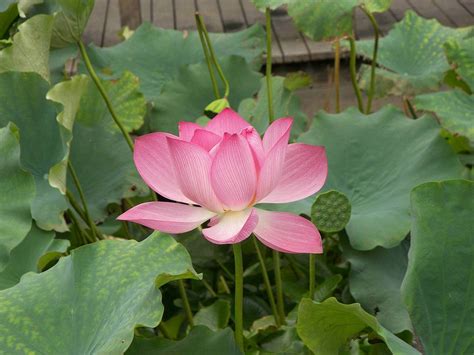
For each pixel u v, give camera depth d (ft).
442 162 4.00
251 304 4.40
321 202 3.17
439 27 5.53
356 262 3.72
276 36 11.17
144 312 2.62
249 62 5.89
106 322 2.72
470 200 2.95
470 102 4.44
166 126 5.10
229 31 12.21
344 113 4.34
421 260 2.87
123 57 5.95
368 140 4.20
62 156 3.90
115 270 2.88
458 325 2.82
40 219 3.63
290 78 5.46
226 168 2.64
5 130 3.49
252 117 4.68
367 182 4.08
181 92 5.23
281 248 2.74
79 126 4.42
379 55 5.48
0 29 4.75
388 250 3.80
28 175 3.41
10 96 4.00
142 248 2.94
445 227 2.91
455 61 4.65
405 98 5.23
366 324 2.86
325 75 9.96
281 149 2.70
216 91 4.86
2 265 3.20
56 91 3.77
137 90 5.04
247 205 2.74
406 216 3.76
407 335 3.52
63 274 2.91
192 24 12.66
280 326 4.00
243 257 4.63
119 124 4.29
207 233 2.66
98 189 4.29
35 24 4.06
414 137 4.14
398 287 3.67
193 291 4.52
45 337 2.71
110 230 4.31
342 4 4.07
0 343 2.67
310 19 4.09
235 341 3.01
